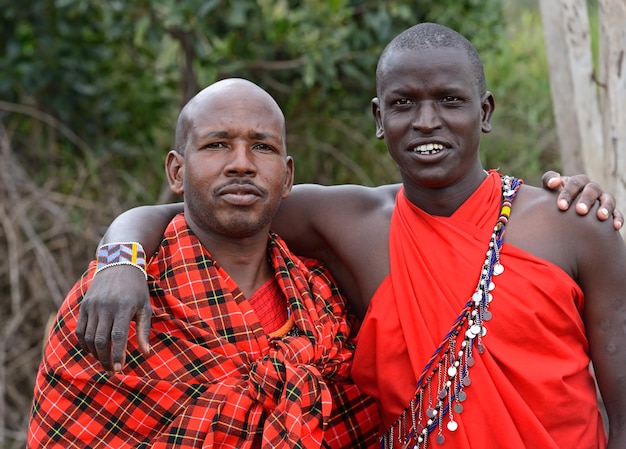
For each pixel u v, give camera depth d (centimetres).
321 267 278
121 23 533
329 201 273
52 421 244
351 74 530
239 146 246
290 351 246
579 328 247
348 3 538
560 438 241
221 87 253
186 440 238
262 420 244
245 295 257
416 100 246
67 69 546
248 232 249
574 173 388
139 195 566
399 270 256
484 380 241
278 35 527
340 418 270
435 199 256
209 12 527
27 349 498
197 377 242
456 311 246
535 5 800
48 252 498
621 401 248
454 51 246
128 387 241
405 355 252
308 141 573
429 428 246
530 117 625
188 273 249
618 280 247
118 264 236
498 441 240
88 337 222
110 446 243
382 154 578
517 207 256
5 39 541
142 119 587
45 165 557
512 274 245
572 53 371
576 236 247
